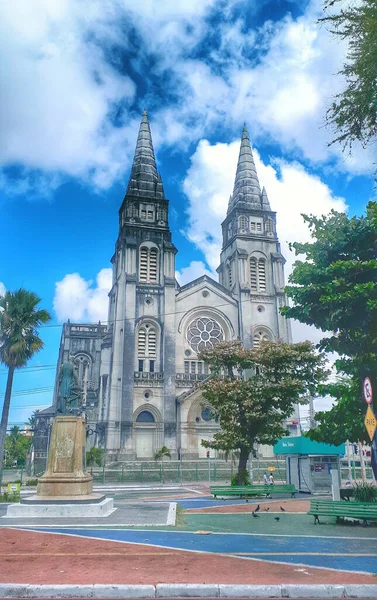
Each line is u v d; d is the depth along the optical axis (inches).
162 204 2466.8
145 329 2249.0
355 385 706.2
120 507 799.1
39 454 2261.3
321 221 746.2
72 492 714.8
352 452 1817.2
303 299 710.5
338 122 443.5
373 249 716.0
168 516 666.8
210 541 502.9
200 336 2340.1
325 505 665.6
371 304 621.3
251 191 2659.9
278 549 463.5
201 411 2138.3
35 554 429.4
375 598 321.7
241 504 928.9
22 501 688.4
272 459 2096.5
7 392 1353.3
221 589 324.2
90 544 476.4
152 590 323.6
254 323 2389.3
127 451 2022.6
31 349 1385.3
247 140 2824.8
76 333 2881.4
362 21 406.6
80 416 773.3
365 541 514.9
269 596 321.7
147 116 2758.4
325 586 324.5
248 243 2524.6
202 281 2409.0
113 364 2149.4
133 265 2301.9
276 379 1200.8
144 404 2124.8
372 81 421.1
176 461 1993.1
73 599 318.7
